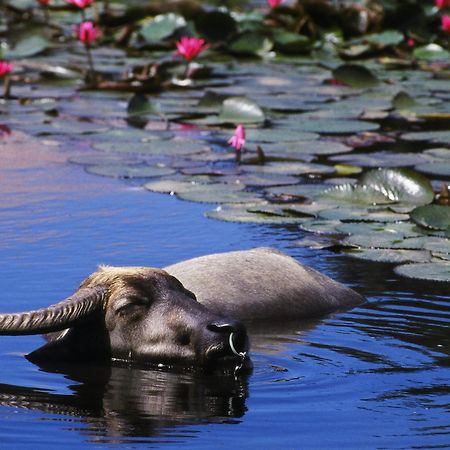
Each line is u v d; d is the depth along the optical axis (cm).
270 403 1180
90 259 1730
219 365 1254
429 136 2719
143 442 1071
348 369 1288
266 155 2538
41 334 1301
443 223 1923
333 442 1075
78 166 2423
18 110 3066
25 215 2008
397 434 1096
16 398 1185
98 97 3294
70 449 1053
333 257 1781
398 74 3734
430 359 1327
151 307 1291
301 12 4325
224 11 4228
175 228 1934
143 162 2472
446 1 4066
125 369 1275
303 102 3184
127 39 4319
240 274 1548
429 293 1603
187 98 3275
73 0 3416
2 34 4228
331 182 2280
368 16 4281
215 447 1060
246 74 3719
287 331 1430
